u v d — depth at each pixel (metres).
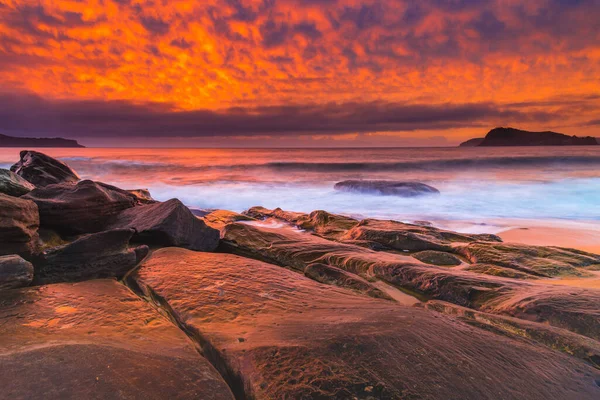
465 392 2.16
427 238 8.31
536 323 3.49
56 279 4.14
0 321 2.78
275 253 6.96
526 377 2.45
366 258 6.17
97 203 6.66
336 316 3.29
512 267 6.39
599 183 25.20
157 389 1.94
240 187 25.86
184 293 3.89
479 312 3.83
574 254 6.92
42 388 1.76
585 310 3.69
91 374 1.93
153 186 26.48
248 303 3.68
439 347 2.69
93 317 3.03
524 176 30.53
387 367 2.32
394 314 3.35
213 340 2.73
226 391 2.05
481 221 14.16
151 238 6.32
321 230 10.57
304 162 42.62
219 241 7.62
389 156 58.41
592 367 2.73
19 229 4.07
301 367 2.29
